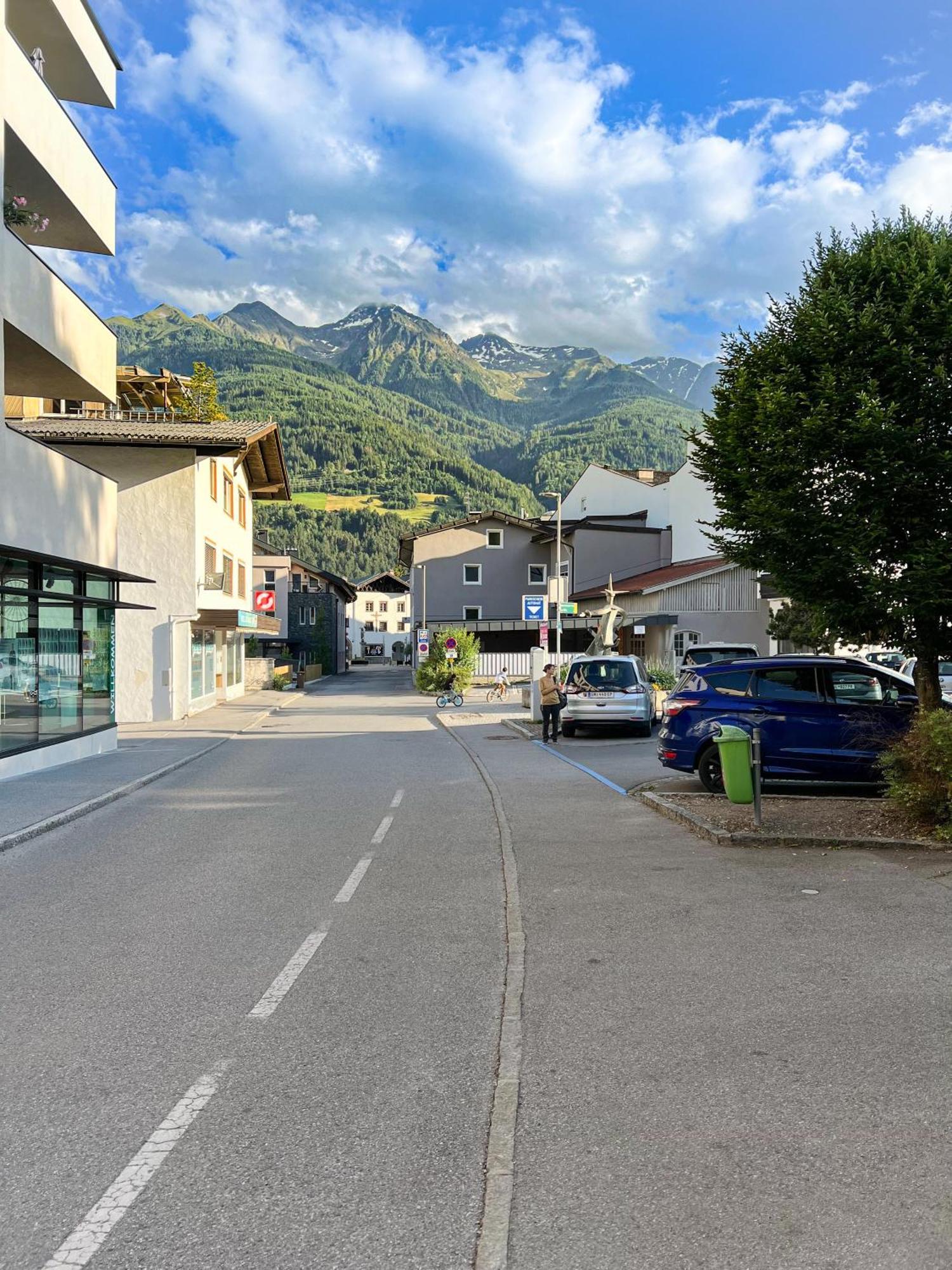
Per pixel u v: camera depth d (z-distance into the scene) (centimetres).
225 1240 298
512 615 6003
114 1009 511
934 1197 312
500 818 1116
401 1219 309
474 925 671
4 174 1675
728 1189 320
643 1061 427
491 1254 286
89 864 915
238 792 1432
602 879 790
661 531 5456
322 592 7912
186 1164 345
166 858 936
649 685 2266
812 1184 322
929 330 939
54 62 2009
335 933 655
